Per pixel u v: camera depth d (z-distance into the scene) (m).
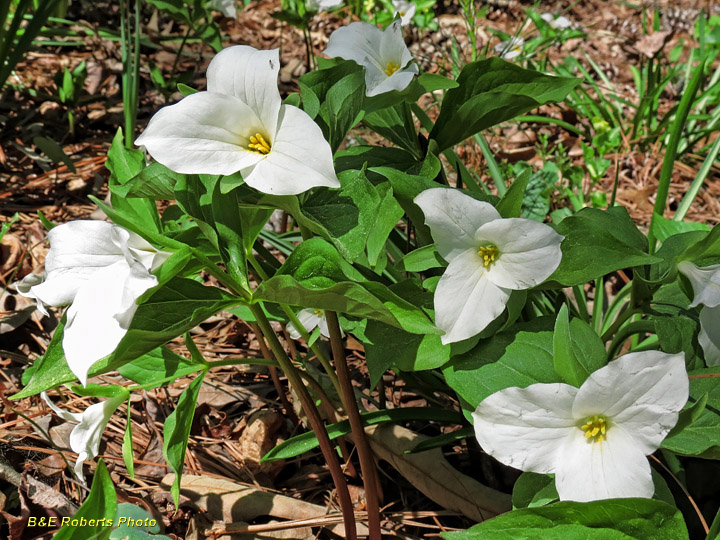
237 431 0.82
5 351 0.87
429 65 1.47
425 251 0.65
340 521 0.74
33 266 0.96
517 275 0.62
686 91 0.84
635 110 1.54
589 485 0.59
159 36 1.50
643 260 0.64
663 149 1.37
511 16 1.98
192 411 0.61
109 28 1.62
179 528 0.74
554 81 0.71
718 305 0.64
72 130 1.25
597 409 0.59
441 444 0.71
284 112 0.58
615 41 1.91
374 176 0.72
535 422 0.60
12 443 0.77
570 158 1.38
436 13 1.96
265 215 0.63
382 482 0.79
